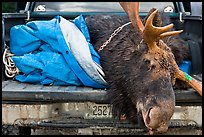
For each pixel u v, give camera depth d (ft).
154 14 17.34
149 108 16.89
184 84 19.54
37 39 21.39
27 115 19.65
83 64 20.13
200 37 24.17
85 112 19.60
